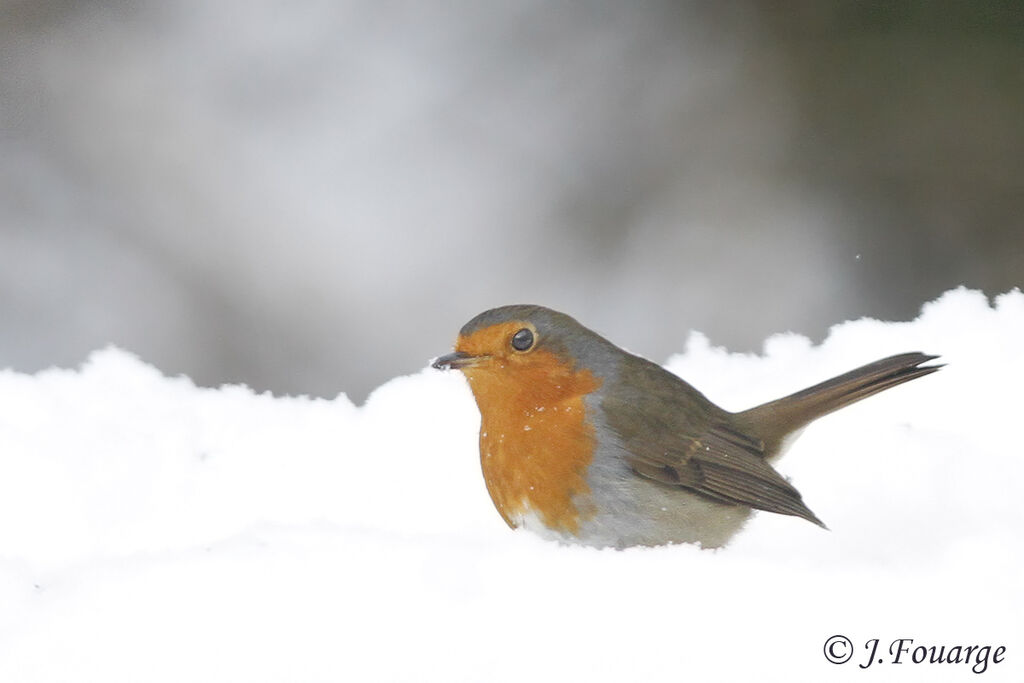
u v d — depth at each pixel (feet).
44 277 44.34
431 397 28.53
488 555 18.04
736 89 46.21
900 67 44.50
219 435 26.94
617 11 47.60
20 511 23.27
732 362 31.65
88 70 46.93
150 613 16.52
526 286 45.11
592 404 21.74
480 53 47.52
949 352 29.55
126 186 45.93
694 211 45.50
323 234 45.50
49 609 16.72
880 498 22.79
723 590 17.11
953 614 16.48
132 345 43.73
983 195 44.01
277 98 47.21
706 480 22.25
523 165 46.29
